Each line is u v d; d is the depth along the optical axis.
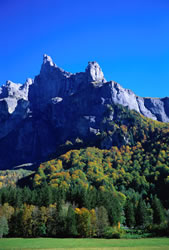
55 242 91.12
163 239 95.19
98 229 104.94
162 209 127.88
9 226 110.38
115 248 78.62
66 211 117.31
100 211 110.75
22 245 85.88
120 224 130.12
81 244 86.75
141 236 102.81
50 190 139.50
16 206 128.00
